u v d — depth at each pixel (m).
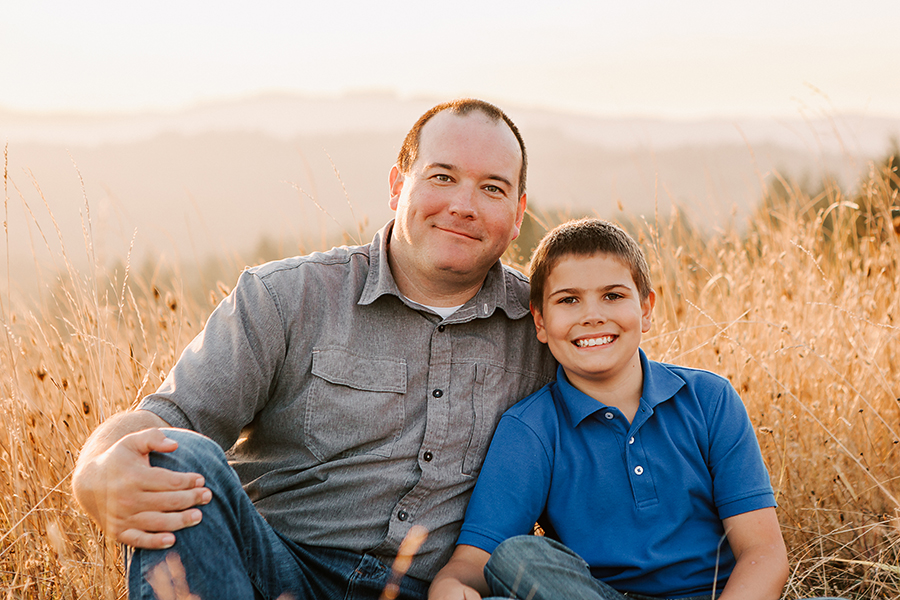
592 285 1.99
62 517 2.37
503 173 2.00
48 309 2.80
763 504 1.88
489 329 2.10
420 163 2.02
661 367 2.06
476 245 1.99
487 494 1.88
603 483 1.91
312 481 1.89
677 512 1.88
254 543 1.69
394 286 1.98
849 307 3.20
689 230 3.97
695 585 1.83
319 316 1.94
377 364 1.93
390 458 1.88
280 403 1.95
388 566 1.86
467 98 2.13
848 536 2.44
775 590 1.75
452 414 1.94
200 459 1.55
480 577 1.77
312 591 1.88
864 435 2.83
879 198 3.81
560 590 1.60
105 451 1.57
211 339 1.86
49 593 2.10
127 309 2.78
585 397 1.98
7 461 2.38
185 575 1.48
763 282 3.64
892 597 2.23
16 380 2.55
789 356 3.06
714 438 1.95
